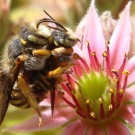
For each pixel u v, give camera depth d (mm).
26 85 77
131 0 104
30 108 88
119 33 89
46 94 82
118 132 85
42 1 137
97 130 86
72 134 86
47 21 80
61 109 87
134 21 96
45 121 85
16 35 80
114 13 109
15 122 98
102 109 86
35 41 78
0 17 112
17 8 138
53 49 78
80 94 87
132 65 88
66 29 81
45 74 80
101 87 87
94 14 90
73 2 121
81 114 86
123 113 87
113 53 89
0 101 78
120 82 87
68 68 82
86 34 90
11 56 78
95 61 87
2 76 78
